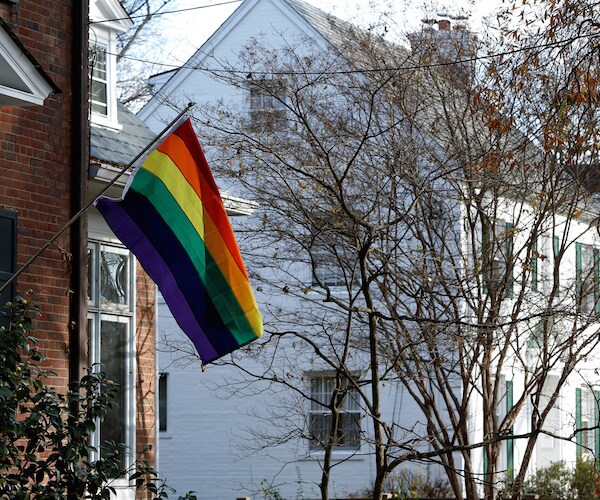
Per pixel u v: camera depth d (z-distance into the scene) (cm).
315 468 2980
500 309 2172
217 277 1314
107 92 1820
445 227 2108
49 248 1516
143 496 1777
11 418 1220
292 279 2777
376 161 1984
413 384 2862
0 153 1460
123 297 1780
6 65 1344
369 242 1683
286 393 3012
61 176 1550
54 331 1513
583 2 1816
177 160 1321
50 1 1562
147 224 1304
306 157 1930
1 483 1177
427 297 2069
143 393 1808
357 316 2011
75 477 1274
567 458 3203
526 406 3023
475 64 2112
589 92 1778
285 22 3117
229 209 1917
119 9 1844
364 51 2188
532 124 2019
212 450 3123
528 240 2080
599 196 2339
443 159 2053
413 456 1616
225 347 1300
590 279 2322
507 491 2161
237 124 2359
